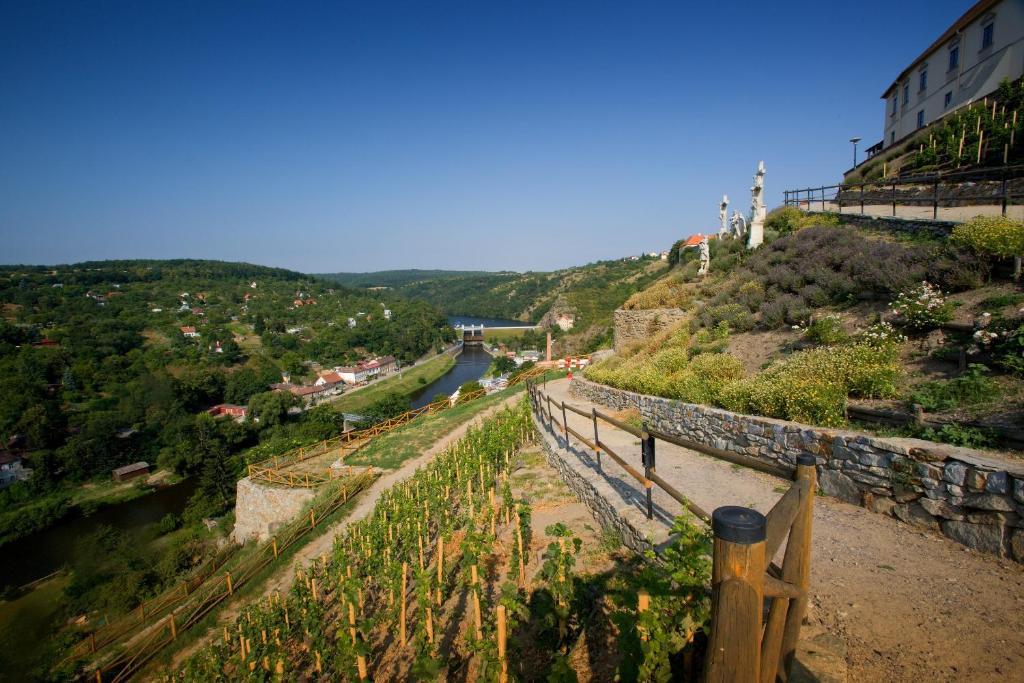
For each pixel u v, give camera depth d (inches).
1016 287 337.1
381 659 290.8
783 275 594.2
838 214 770.2
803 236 701.9
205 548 981.8
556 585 224.2
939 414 260.1
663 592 133.0
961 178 691.4
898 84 1238.9
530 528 333.7
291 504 764.0
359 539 466.6
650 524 248.5
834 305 485.1
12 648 739.4
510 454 589.6
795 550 96.7
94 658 561.9
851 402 308.7
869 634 149.6
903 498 219.3
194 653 437.7
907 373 320.5
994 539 183.2
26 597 921.5
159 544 1106.1
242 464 1349.7
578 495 377.1
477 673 223.1
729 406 385.1
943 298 364.8
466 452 590.6
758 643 63.4
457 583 327.9
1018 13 840.9
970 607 156.3
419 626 248.2
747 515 65.4
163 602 687.7
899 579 176.2
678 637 126.6
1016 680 126.2
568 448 468.4
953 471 198.8
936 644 142.3
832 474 258.8
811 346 443.5
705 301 773.3
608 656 176.9
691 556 134.0
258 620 401.7
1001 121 714.8
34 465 1616.6
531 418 685.3
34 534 1284.4
